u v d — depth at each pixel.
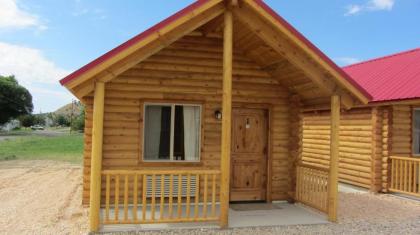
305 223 7.86
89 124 9.12
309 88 8.92
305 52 7.55
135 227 7.29
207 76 9.47
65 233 6.85
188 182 7.29
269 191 9.85
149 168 9.17
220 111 9.51
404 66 13.79
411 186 11.94
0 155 21.14
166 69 9.27
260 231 7.28
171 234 6.95
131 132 9.10
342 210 9.36
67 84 6.54
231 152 9.73
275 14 7.21
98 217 6.93
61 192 10.98
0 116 66.06
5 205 9.13
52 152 24.19
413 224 8.09
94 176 6.91
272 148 9.89
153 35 6.75
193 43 9.42
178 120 9.43
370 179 12.29
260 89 9.84
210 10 7.23
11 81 69.81
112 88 9.02
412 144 12.32
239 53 9.75
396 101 11.20
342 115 13.96
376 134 12.15
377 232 7.43
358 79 14.97
